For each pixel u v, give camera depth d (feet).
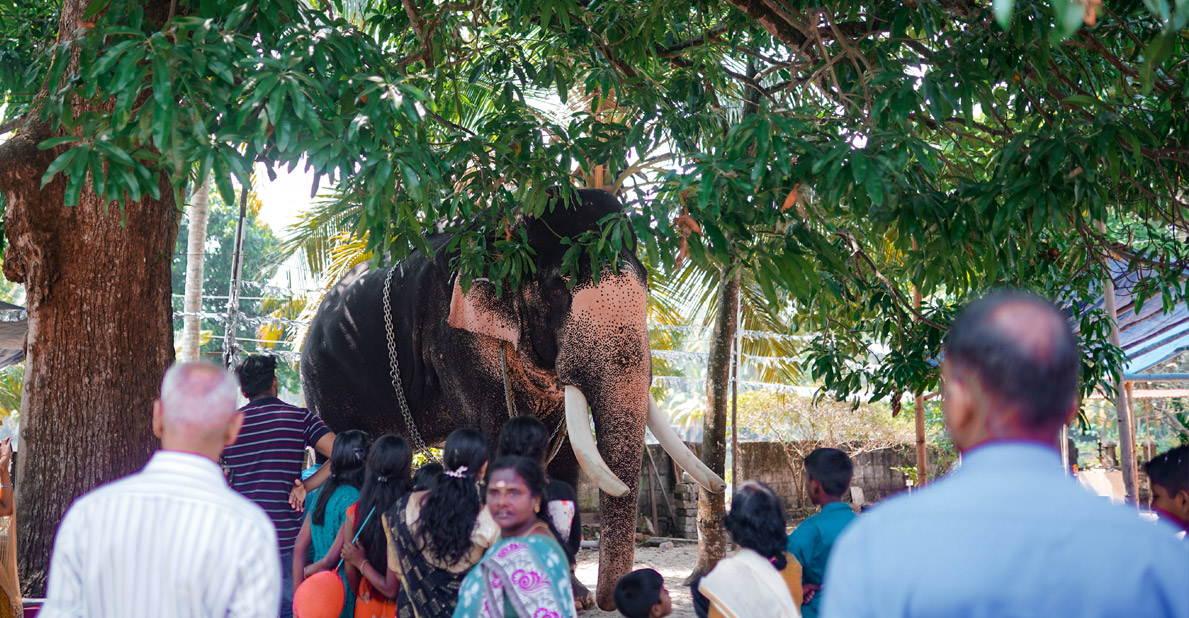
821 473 10.46
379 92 11.80
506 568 8.12
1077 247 21.17
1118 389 21.80
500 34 19.65
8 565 13.57
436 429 21.56
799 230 15.76
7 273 16.02
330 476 13.23
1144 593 3.76
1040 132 12.64
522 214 18.30
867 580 4.09
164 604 6.38
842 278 21.38
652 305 36.55
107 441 15.83
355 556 11.99
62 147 15.46
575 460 21.58
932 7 14.33
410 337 20.84
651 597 10.30
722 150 13.10
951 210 13.69
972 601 3.81
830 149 13.37
